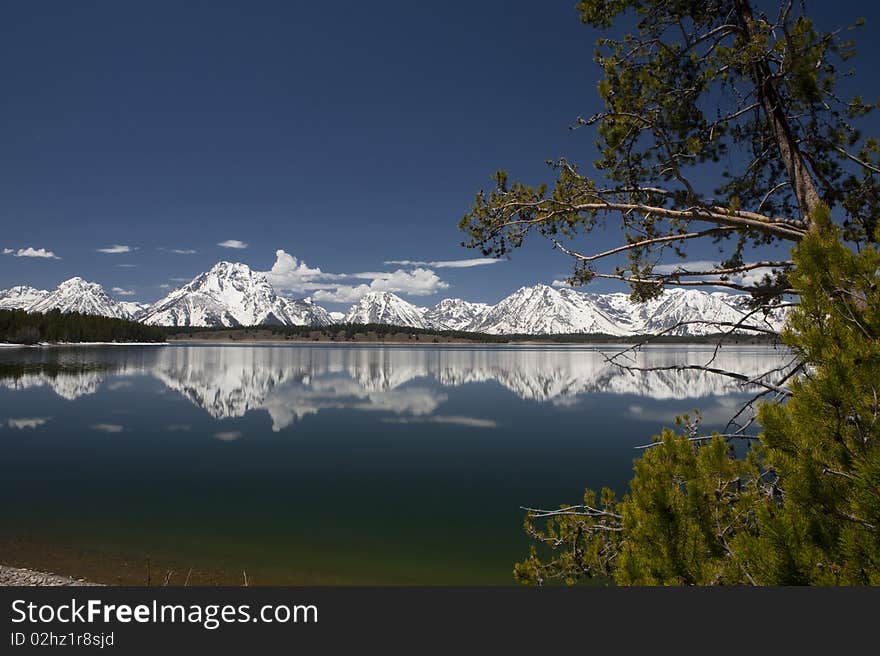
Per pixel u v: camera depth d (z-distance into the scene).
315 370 113.56
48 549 12.84
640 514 4.21
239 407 51.59
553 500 19.39
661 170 7.09
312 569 12.26
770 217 6.51
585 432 37.38
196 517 16.56
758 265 6.24
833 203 6.26
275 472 23.81
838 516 3.27
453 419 44.94
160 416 42.75
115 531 14.73
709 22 6.95
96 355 138.12
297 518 16.81
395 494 20.20
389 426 40.41
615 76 6.97
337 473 23.89
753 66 6.19
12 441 30.55
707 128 6.97
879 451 3.12
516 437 35.12
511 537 15.02
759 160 7.11
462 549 13.96
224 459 26.61
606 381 90.12
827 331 3.54
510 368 129.38
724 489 4.28
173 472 23.23
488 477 23.31
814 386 3.41
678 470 4.39
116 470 23.38
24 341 157.75
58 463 24.64
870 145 6.23
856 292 3.65
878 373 3.21
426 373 110.50
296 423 41.59
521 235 7.62
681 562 3.97
